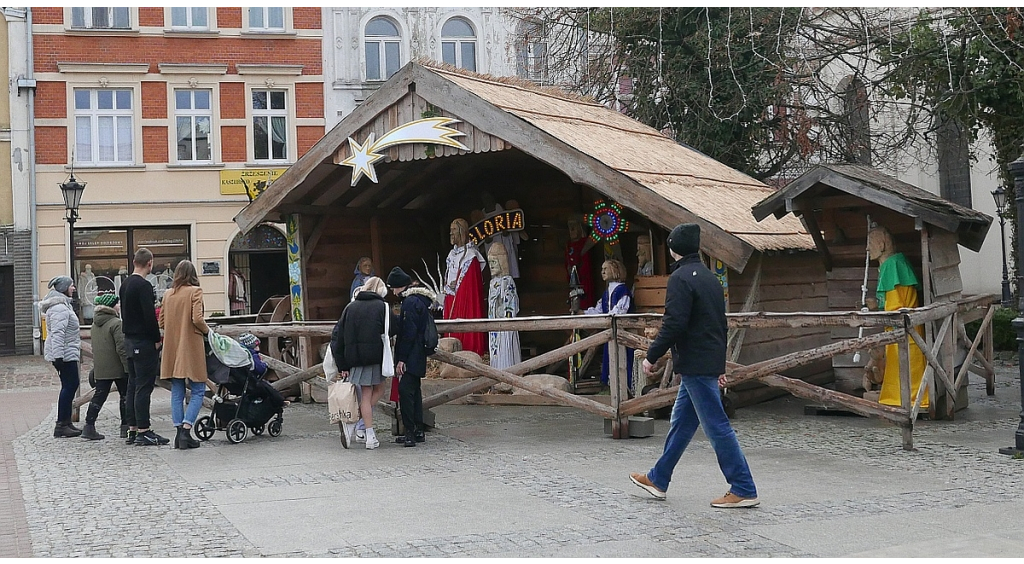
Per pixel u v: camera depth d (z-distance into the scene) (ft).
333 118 98.89
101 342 37.24
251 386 35.58
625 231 47.06
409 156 41.39
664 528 21.68
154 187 94.32
